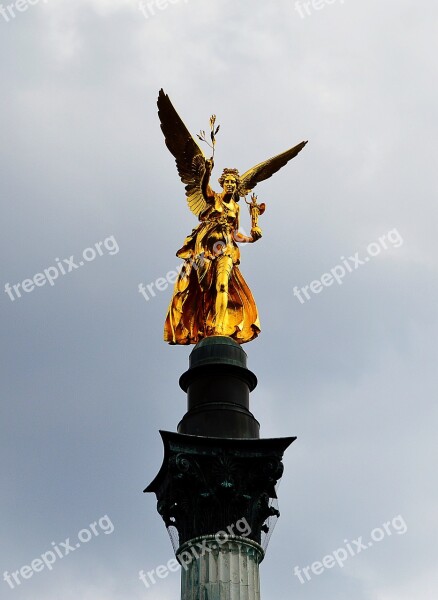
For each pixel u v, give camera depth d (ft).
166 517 128.06
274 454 127.75
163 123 152.05
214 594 120.57
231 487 125.18
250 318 145.79
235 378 135.85
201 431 130.72
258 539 125.90
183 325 146.10
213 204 148.66
